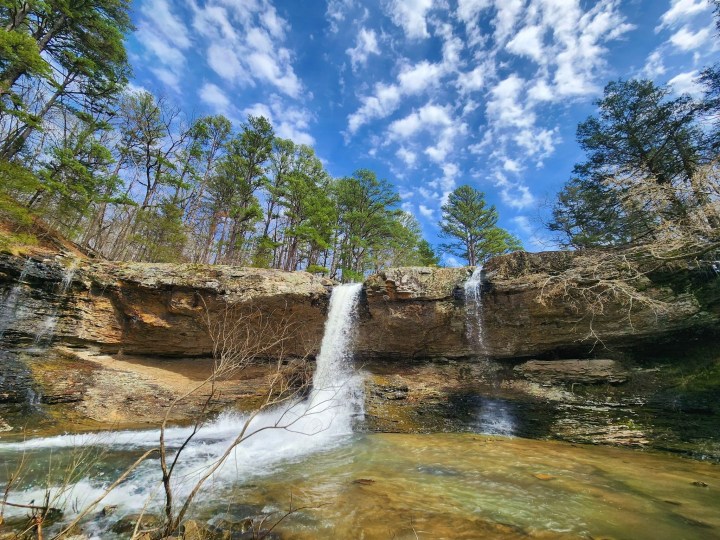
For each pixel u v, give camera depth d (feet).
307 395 44.16
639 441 27.27
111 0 64.28
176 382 44.06
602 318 37.81
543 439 30.94
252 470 22.15
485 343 44.52
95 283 46.55
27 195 60.23
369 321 49.62
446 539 11.98
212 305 48.24
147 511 14.93
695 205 35.14
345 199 100.01
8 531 12.28
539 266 41.68
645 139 55.21
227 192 96.89
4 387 33.91
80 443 27.99
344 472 21.36
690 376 31.89
